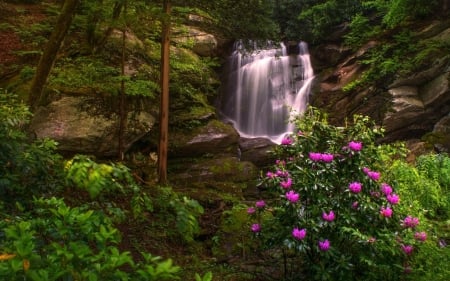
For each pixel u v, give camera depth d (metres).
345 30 15.41
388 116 11.50
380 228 4.37
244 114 14.81
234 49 15.44
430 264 4.24
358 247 4.38
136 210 2.82
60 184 3.83
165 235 6.04
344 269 4.14
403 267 4.26
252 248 5.86
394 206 4.86
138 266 1.66
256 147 11.76
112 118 8.86
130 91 8.23
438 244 5.14
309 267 4.44
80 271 1.58
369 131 4.94
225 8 8.13
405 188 6.36
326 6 15.62
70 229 1.83
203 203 7.84
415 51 12.33
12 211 3.17
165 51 7.94
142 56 10.12
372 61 12.78
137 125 9.21
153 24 9.10
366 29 14.63
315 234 4.30
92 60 8.46
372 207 4.29
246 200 8.71
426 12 12.98
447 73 11.22
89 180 2.24
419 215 5.41
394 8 12.77
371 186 4.49
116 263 1.58
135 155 9.47
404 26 13.29
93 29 9.44
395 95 11.70
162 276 1.52
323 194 4.43
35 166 3.69
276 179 4.53
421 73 11.77
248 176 9.83
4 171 3.45
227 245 6.14
